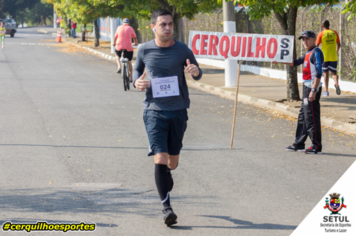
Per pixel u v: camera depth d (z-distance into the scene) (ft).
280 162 31.09
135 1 88.12
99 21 214.69
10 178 27.04
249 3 51.83
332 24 66.90
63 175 27.73
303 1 49.26
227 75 68.39
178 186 25.95
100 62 107.86
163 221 21.07
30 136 37.45
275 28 80.28
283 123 44.62
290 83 53.93
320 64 32.01
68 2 134.82
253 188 25.70
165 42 21.21
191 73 20.92
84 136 37.73
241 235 19.58
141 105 52.70
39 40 188.24
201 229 20.18
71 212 21.94
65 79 75.61
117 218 21.34
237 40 37.42
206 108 52.34
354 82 62.80
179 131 21.56
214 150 34.14
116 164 30.17
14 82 70.13
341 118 44.16
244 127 42.60
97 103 53.42
